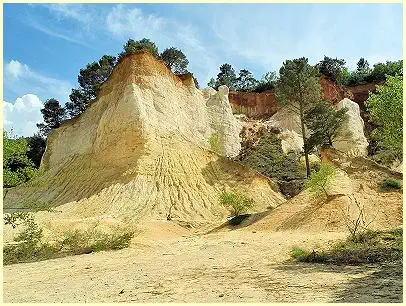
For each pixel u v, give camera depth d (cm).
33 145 6166
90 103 4862
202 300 738
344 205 2191
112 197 3588
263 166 4941
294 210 2445
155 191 3672
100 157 4075
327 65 7356
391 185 2375
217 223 3108
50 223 2289
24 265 1399
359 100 6756
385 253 1160
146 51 4700
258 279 937
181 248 1731
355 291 735
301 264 1138
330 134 4338
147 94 4406
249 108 6819
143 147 3950
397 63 6844
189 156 4144
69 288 948
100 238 1981
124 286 931
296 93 4591
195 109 5131
